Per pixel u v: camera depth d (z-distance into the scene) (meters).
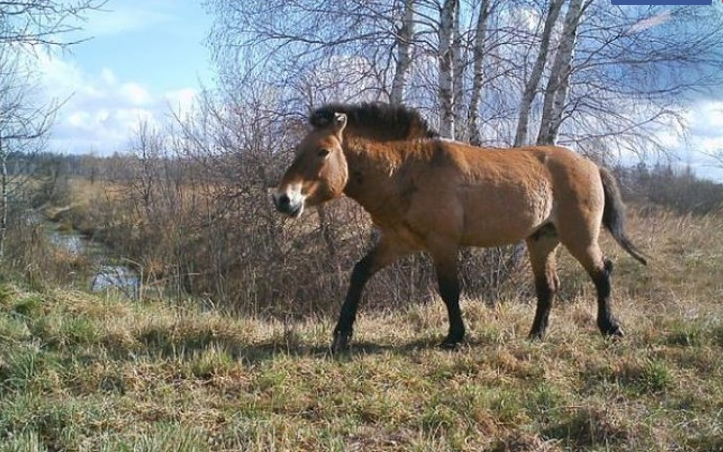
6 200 11.07
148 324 6.24
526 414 4.59
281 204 5.52
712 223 16.69
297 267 11.80
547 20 10.67
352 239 11.81
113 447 3.79
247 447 3.96
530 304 9.06
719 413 4.48
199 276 12.02
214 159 13.38
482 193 6.18
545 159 6.66
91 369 5.02
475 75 11.02
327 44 10.90
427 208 6.07
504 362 5.56
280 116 11.88
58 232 16.20
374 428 4.37
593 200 6.70
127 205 15.11
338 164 5.79
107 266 11.99
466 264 10.59
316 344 6.18
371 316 8.20
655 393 5.00
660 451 4.00
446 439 4.20
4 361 5.09
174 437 3.91
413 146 6.17
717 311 7.69
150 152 14.57
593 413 4.37
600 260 6.77
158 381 4.94
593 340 6.41
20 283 8.27
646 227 15.56
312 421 4.44
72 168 20.47
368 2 10.53
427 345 6.23
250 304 10.77
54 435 4.06
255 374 5.14
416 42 10.59
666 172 18.06
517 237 6.41
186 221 12.98
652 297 10.36
